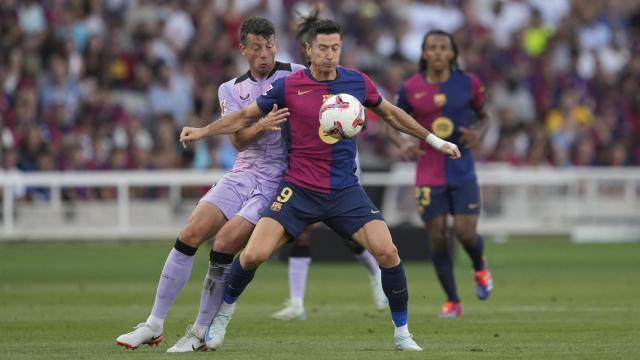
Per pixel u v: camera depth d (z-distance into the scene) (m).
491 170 84.19
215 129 28.70
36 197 74.62
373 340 32.62
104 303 44.19
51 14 87.06
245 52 30.42
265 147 29.78
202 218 29.27
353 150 29.05
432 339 32.72
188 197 76.12
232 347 30.70
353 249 39.72
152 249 73.25
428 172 40.69
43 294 48.00
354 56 91.56
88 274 57.91
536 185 81.19
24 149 76.12
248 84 30.72
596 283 52.72
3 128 75.88
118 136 80.38
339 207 28.84
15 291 49.38
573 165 90.12
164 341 32.41
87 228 75.25
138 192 75.56
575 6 105.81
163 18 89.94
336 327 36.25
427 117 40.84
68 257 68.06
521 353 29.25
